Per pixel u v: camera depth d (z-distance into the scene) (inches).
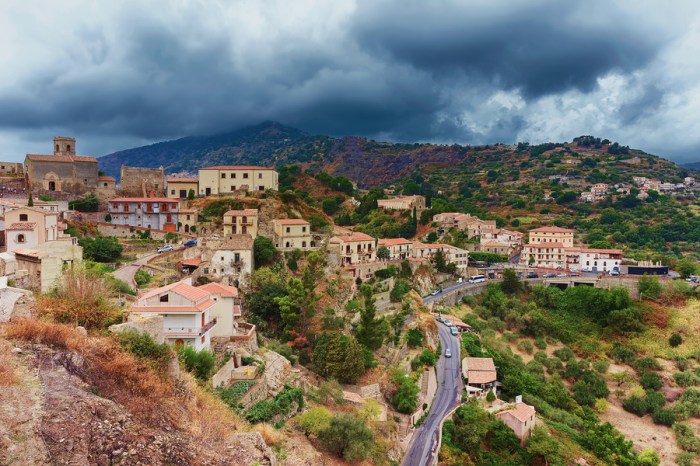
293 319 3430.1
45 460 746.8
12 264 2158.0
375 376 3260.3
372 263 5049.2
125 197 5703.7
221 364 2209.6
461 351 4133.9
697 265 6525.6
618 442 3309.5
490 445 3002.0
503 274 5905.5
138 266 3750.0
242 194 5772.6
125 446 866.1
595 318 5388.8
